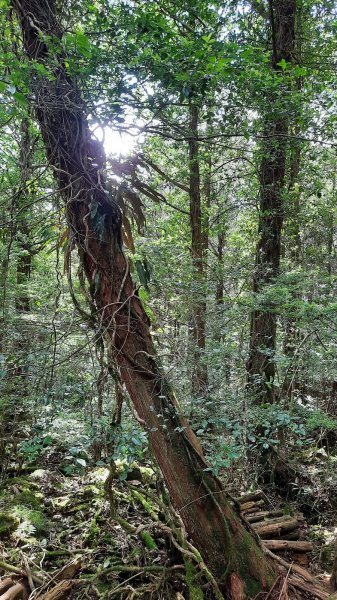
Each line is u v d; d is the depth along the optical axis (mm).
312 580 3080
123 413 3318
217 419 3193
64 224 3055
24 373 3098
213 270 5801
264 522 3814
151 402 2791
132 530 3225
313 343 4738
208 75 2568
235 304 5109
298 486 4992
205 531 2766
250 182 6633
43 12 2561
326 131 4191
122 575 3059
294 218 6598
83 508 3773
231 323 5223
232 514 2900
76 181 2654
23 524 3406
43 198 2781
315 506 4770
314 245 8664
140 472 4164
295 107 3607
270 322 5051
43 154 3361
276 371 5227
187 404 3324
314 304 4289
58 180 2746
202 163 7215
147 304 3217
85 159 2619
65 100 2480
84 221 2639
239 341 5441
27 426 4109
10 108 2529
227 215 8047
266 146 4695
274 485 4992
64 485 4129
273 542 3529
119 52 2492
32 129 3229
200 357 4051
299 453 5621
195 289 4777
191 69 2533
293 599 2818
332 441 5840
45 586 2797
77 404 3256
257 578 2785
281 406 4406
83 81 2516
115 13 2771
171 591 2873
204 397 3580
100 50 2406
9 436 4195
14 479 4055
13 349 3586
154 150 6402
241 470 4785
